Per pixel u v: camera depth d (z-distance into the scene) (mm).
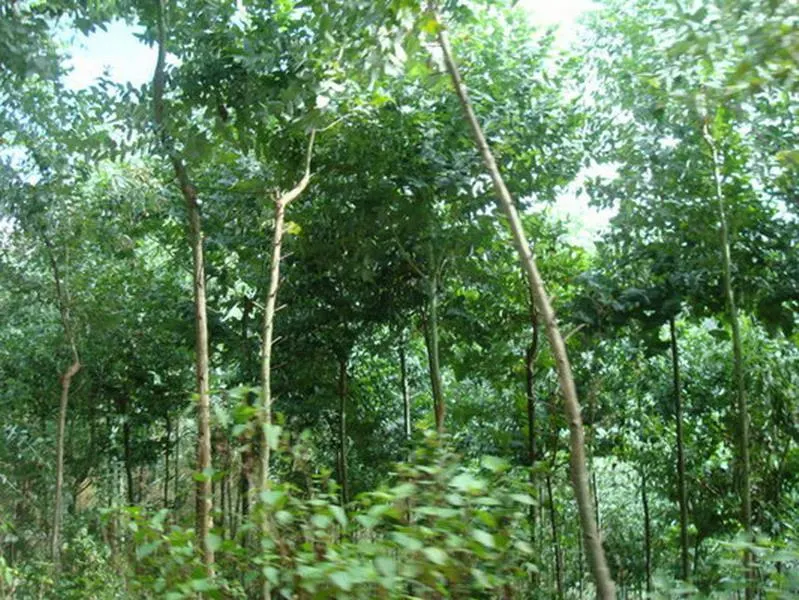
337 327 14766
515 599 3215
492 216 12359
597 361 14609
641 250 12102
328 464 16891
